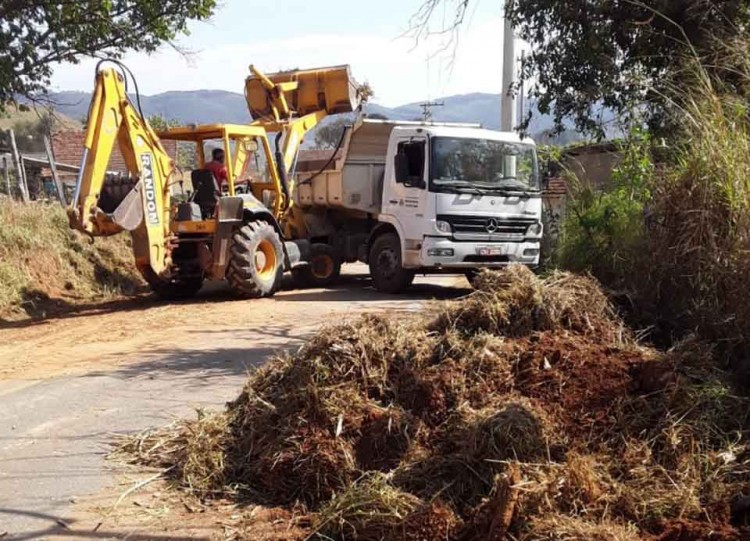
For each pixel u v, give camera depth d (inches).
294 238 568.1
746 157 226.5
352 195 559.8
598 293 225.5
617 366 188.1
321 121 609.6
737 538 134.4
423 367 192.7
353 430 177.8
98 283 539.5
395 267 509.0
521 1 356.8
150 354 325.4
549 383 183.9
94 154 429.7
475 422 169.9
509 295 214.5
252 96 609.3
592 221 311.1
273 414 190.4
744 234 215.0
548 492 146.7
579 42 343.6
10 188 682.8
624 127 331.3
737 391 181.5
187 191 544.4
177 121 1045.2
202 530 159.5
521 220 488.4
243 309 444.5
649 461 160.9
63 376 291.6
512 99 557.6
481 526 144.2
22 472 193.6
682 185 239.3
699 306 223.3
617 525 142.3
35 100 806.5
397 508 152.1
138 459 200.1
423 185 473.1
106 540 156.3
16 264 486.3
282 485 174.1
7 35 733.3
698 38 321.1
